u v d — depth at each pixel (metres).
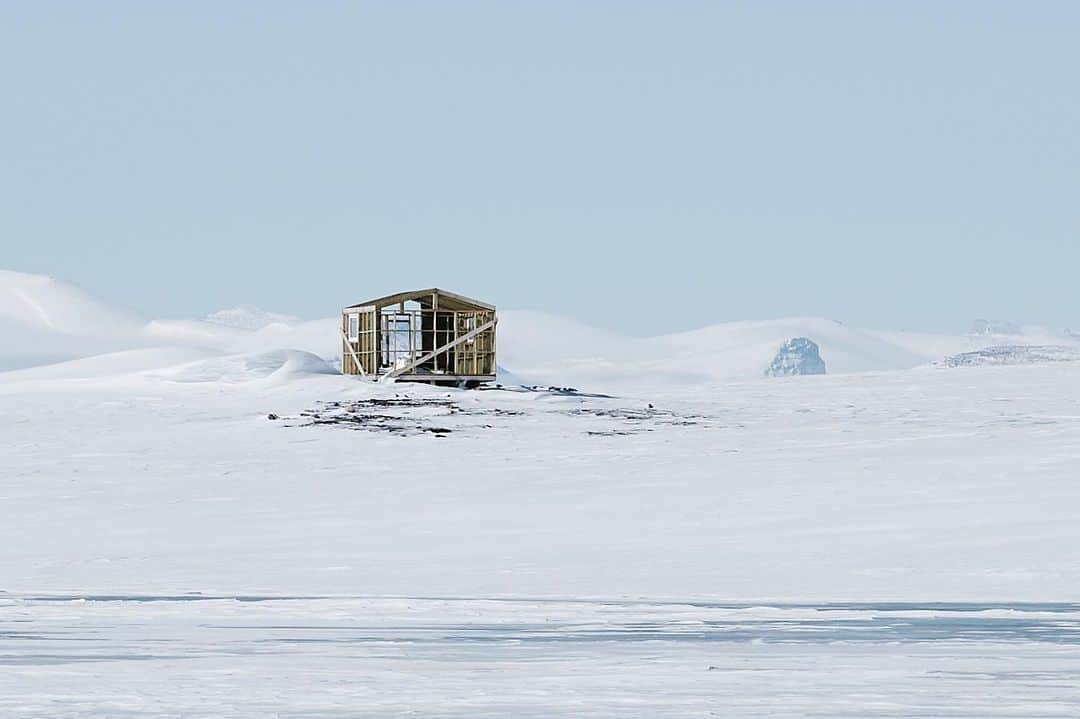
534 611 37.81
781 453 96.75
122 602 41.41
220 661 28.80
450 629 34.06
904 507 67.56
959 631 32.78
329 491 85.50
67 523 73.69
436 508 75.94
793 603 40.09
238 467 97.62
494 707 22.88
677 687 24.84
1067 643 30.52
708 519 66.88
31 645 31.64
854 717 21.80
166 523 72.88
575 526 66.31
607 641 31.56
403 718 21.97
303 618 36.78
